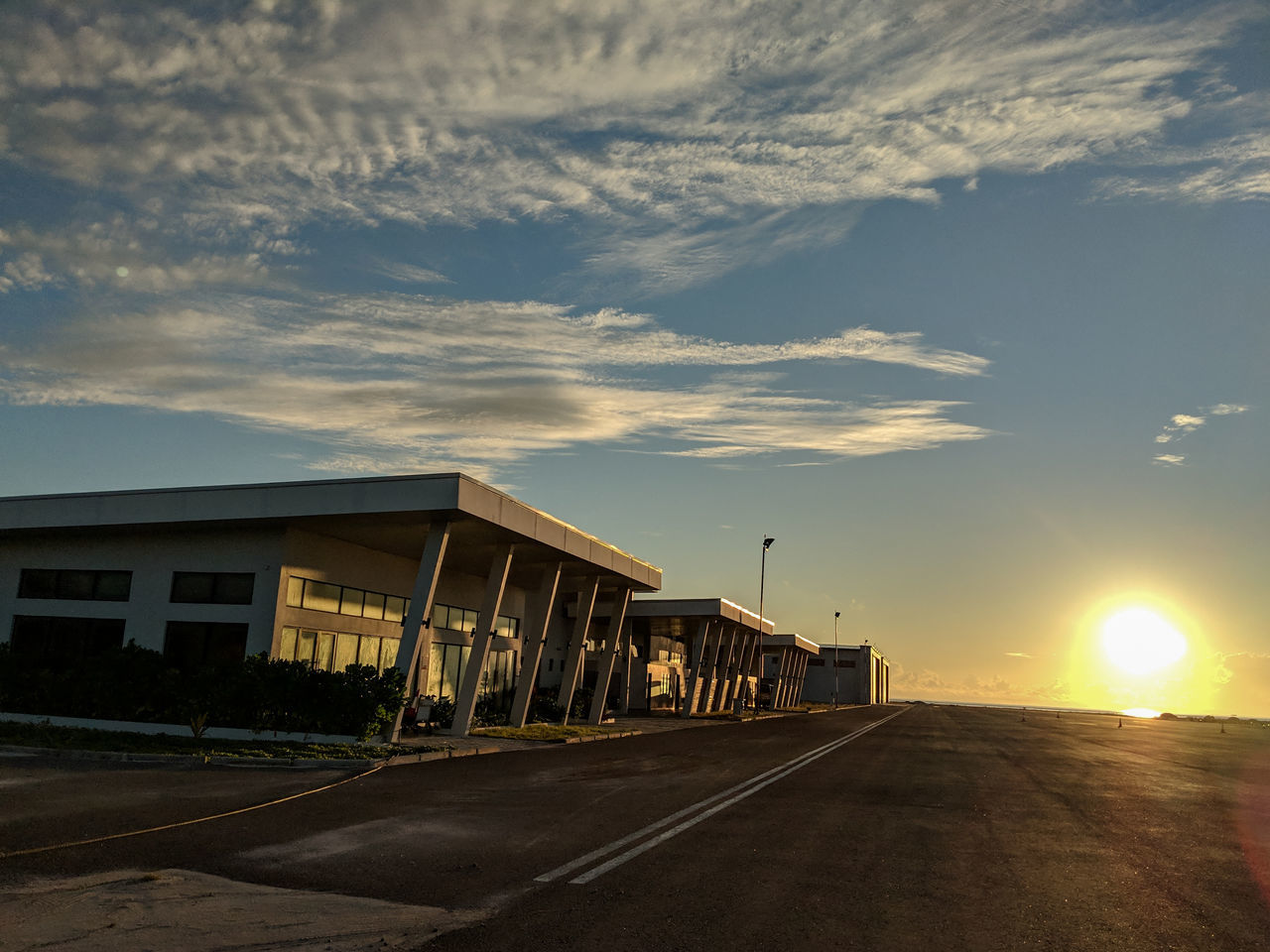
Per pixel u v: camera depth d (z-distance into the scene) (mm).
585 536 35250
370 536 29297
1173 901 9008
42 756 18953
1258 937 7746
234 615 27094
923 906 8438
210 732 23984
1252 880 10305
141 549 28547
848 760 26250
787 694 101500
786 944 7039
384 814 12992
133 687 24625
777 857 10617
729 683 77688
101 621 28531
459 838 11211
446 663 37250
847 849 11352
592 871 9469
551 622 57250
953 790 18812
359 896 8094
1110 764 28938
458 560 35156
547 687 53219
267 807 13203
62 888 7930
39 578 29703
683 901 8266
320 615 28844
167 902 7598
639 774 20234
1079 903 8789
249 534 27609
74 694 25062
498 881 8898
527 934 7047
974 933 7574
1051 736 49469
